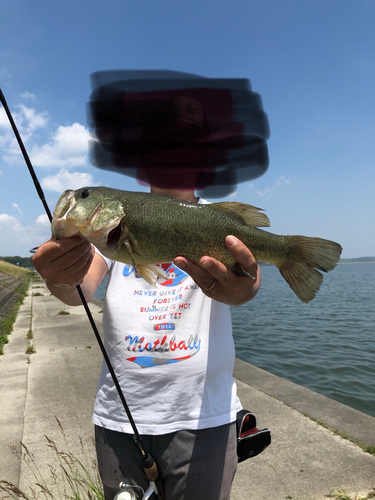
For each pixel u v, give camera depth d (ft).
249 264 3.08
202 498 3.21
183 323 3.49
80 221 3.17
